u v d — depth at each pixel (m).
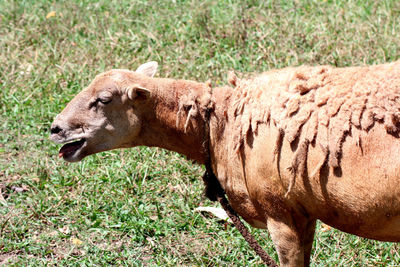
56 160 7.12
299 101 4.33
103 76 5.06
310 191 4.34
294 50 8.50
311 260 5.46
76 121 5.02
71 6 10.25
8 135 7.55
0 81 8.52
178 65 8.37
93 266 5.52
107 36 9.35
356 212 4.18
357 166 4.05
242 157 4.69
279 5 9.84
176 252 5.70
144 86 4.97
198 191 6.43
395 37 8.47
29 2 10.63
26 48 9.21
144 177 6.59
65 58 8.90
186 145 5.05
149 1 10.41
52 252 5.76
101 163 6.93
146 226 5.98
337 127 4.12
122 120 4.99
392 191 3.96
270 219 4.72
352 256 5.43
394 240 4.35
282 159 4.39
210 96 4.89
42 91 8.20
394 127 3.93
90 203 6.34
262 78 4.70
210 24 9.33
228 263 5.57
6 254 5.75
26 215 6.21
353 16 9.20
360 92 4.11
